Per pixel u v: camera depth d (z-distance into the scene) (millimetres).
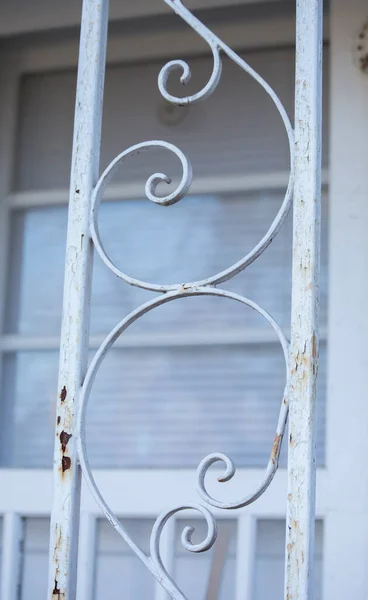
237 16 2311
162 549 2000
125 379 2293
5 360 2346
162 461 2238
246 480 1988
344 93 2100
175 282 2309
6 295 2371
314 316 1298
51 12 2355
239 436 2205
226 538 2008
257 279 2256
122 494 2043
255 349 2232
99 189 1487
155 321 2299
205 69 2383
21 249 2398
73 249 1471
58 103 2453
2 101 2455
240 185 2283
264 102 2322
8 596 2055
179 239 2328
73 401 1412
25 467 2285
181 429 2242
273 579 1984
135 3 2305
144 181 2365
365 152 2064
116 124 2414
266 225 2277
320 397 2109
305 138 1363
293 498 1249
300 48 1397
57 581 1364
